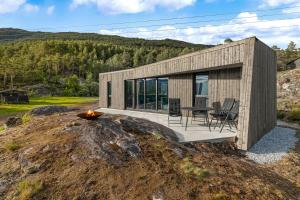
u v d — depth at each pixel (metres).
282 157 7.64
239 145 7.90
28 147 5.73
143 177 4.76
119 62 85.44
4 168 5.13
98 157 5.20
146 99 16.62
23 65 62.69
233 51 8.87
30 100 36.31
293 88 22.12
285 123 15.24
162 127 8.20
